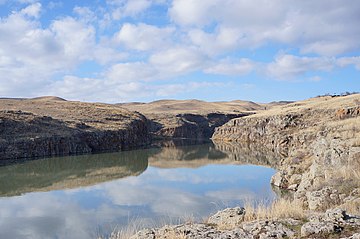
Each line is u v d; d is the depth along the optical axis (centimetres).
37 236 1838
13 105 9281
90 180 3672
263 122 9688
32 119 6575
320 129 4697
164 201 2598
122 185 3347
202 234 979
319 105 8838
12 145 5497
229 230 1002
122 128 8112
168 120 14400
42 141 5925
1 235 1855
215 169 4475
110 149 7394
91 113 9025
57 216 2230
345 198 1440
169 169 4534
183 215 2116
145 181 3581
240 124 11325
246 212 1148
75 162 5250
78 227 1970
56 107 9462
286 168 3247
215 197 2700
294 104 12381
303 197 1759
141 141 9238
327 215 970
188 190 3036
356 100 7925
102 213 2283
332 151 2214
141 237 1030
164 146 8838
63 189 3166
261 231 934
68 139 6419
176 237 959
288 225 966
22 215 2272
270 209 1210
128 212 2283
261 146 8350
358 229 855
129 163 5225
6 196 2883
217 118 16725
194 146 8856
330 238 817
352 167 1880
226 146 8750
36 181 3622
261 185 3170
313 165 2414
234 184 3291
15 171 4294
